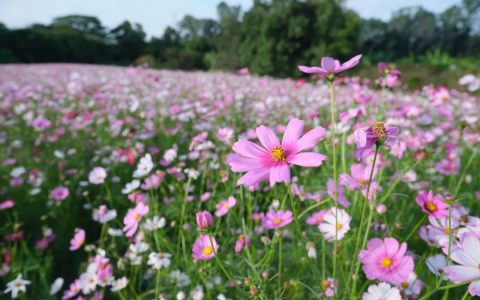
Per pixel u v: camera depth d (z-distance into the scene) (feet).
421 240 6.84
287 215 5.52
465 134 12.62
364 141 3.32
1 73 35.55
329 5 66.80
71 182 11.18
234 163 3.55
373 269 3.72
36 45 87.20
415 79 39.58
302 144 3.55
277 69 67.15
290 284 5.54
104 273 6.21
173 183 9.03
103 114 17.13
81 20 152.97
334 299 4.15
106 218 7.47
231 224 8.01
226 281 6.26
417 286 4.57
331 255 6.18
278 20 66.64
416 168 8.82
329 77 3.80
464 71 42.60
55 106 18.61
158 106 17.92
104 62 104.27
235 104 16.70
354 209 6.36
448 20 155.12
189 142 13.24
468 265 3.26
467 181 9.20
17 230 8.70
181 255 7.30
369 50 141.08
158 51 110.32
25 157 13.47
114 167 11.32
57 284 7.10
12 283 6.48
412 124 12.98
